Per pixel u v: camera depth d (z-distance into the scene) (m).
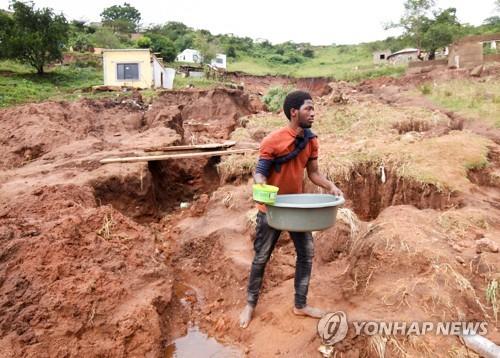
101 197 7.12
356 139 9.77
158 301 4.27
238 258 5.07
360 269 4.20
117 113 16.47
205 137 14.24
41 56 28.62
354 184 7.25
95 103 16.59
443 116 12.02
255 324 3.98
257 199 3.28
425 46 39.06
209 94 20.53
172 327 4.24
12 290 3.84
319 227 3.31
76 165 8.19
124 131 14.66
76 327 3.63
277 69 65.31
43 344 3.43
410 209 5.36
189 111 20.09
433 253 4.00
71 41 46.72
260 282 4.00
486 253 4.09
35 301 3.76
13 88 21.95
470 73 20.84
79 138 11.30
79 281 4.04
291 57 73.31
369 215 7.16
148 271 4.61
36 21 28.69
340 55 76.00
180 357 3.83
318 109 16.30
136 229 5.38
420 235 4.39
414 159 7.20
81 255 4.43
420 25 39.62
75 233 4.65
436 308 3.41
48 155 9.92
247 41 79.44
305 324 3.73
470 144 8.02
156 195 8.27
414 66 30.16
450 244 4.38
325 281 4.45
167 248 6.03
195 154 8.63
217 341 4.02
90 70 34.12
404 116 12.00
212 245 5.65
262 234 3.78
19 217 5.22
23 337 3.43
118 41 51.66
